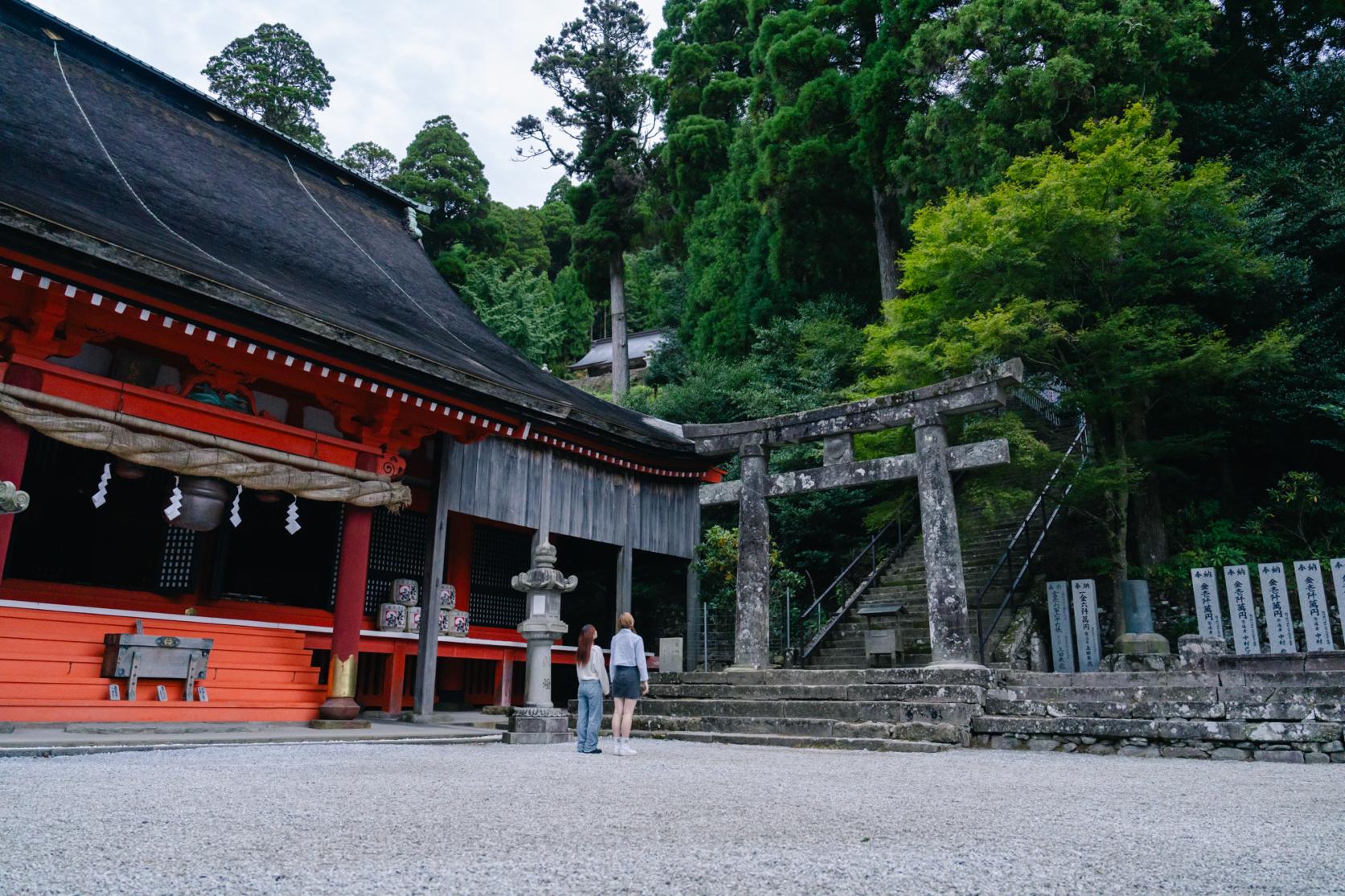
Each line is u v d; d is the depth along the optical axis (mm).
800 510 20047
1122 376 14523
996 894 2629
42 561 11789
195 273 8297
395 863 2994
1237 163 18844
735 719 10664
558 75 34375
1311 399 15383
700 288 28750
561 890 2609
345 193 16953
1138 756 8516
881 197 23562
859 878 2816
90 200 9539
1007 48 17531
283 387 10938
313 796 4746
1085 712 9195
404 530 14594
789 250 24984
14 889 2512
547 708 9719
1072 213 13570
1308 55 21734
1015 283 14578
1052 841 3611
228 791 4906
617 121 34688
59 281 7781
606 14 35312
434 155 35500
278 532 13828
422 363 10305
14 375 8375
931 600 11477
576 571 20938
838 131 24031
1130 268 15023
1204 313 16641
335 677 10461
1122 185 14141
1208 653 10602
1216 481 17625
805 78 24891
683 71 30469
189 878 2709
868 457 17406
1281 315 16531
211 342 9508
